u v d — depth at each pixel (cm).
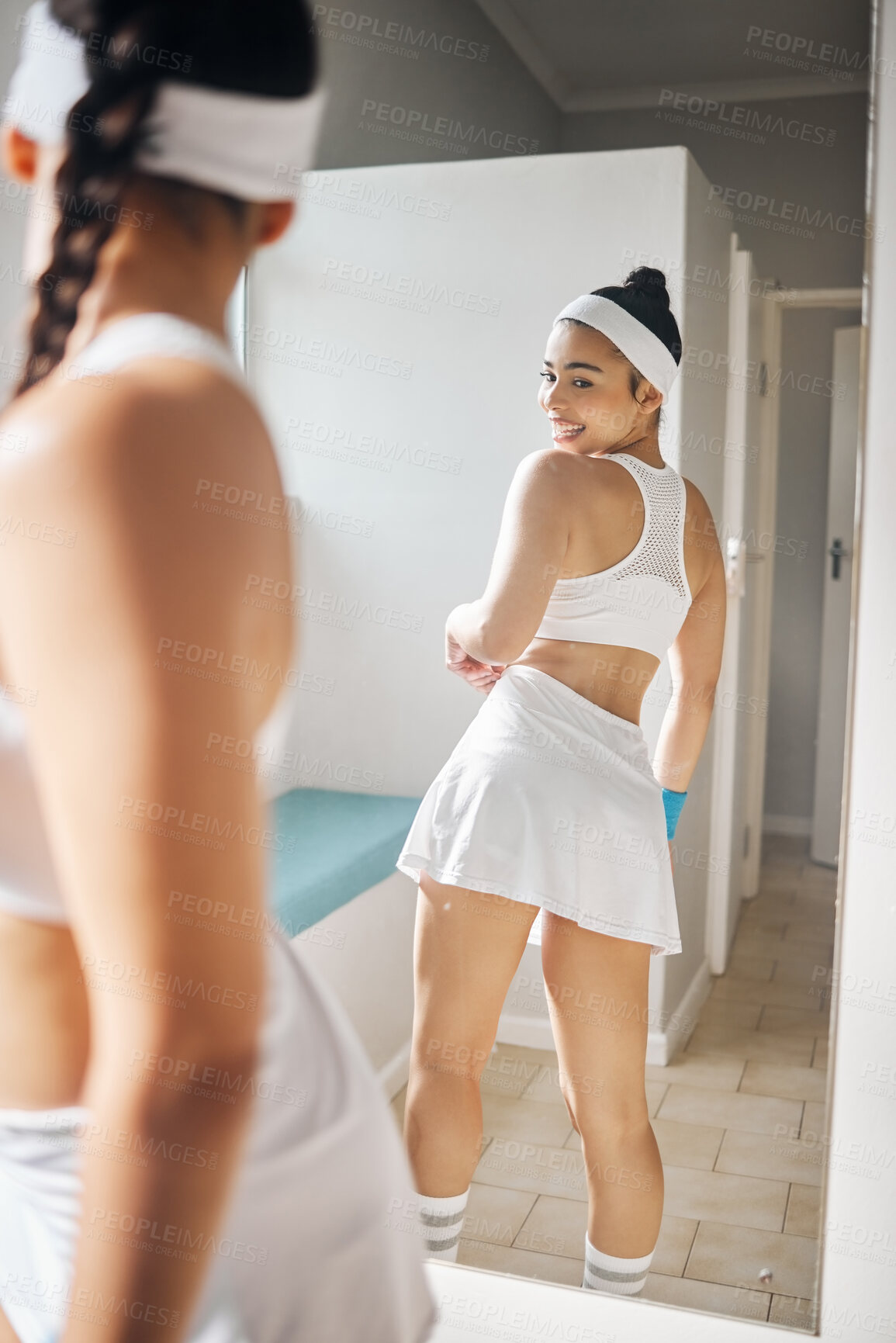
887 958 137
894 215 129
